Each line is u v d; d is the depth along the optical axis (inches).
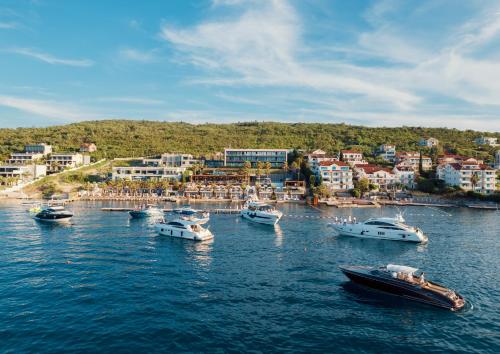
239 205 4980.3
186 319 1261.1
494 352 1088.8
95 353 1043.9
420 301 1434.5
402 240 2564.0
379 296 1502.2
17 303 1384.1
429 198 5457.7
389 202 5103.3
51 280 1643.7
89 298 1435.8
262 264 1943.9
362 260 2052.2
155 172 6796.3
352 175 6353.3
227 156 7509.8
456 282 1679.4
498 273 1820.9
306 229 3065.9
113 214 3919.8
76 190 6097.4
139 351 1054.4
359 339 1148.5
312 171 6565.0
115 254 2123.5
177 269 1831.9
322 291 1550.2
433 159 7190.0
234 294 1498.5
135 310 1328.7
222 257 2085.4
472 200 5251.0
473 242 2564.0
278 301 1433.3
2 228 2974.9
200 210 4057.6
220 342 1110.4
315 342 1122.7
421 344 1126.4
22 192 5792.3
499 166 6801.2
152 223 3304.6
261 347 1086.4
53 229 2947.8
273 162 7509.8
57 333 1156.5
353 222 2901.1
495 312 1360.7
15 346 1077.8
